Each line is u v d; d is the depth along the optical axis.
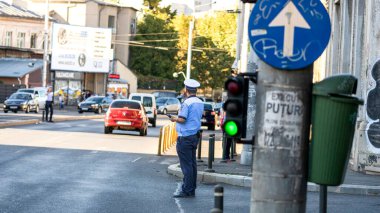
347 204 31.33
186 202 30.14
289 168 16.25
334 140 16.59
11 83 167.75
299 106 16.41
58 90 162.88
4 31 180.25
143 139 71.69
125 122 76.44
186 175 31.56
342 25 55.12
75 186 33.81
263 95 16.42
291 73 16.44
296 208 16.28
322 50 16.61
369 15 44.16
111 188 33.72
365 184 36.72
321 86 16.64
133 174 40.06
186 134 31.42
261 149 16.33
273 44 16.53
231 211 28.00
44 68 147.00
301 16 16.59
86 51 161.88
